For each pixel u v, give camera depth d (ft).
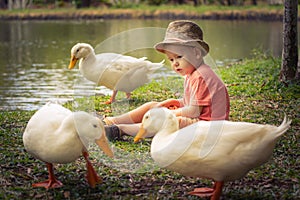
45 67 39.47
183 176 13.89
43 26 79.25
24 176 13.85
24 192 12.80
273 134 11.48
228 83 26.81
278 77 25.96
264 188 12.98
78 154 12.57
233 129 11.64
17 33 68.74
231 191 12.78
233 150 11.42
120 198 12.34
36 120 12.75
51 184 13.15
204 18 89.61
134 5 106.63
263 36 61.36
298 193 12.53
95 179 13.19
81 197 12.48
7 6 110.42
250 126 11.66
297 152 15.55
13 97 27.76
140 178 13.76
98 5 110.63
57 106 13.67
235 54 45.73
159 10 93.91
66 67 39.40
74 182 13.48
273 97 22.94
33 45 54.90
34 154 12.92
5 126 19.15
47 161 12.75
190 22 14.52
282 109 20.85
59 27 76.84
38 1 111.45
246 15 88.79
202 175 11.94
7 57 45.52
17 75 35.63
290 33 24.56
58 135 12.23
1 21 90.58
